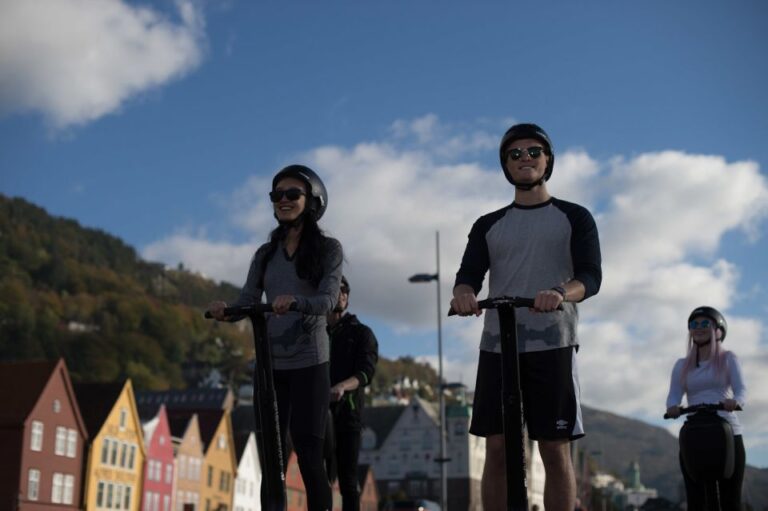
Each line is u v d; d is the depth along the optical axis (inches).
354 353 354.9
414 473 4170.8
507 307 178.9
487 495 207.2
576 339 206.8
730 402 293.6
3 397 2146.9
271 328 227.3
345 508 345.1
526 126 217.6
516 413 176.7
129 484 2443.4
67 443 2230.6
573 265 211.2
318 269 226.5
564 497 202.7
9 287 7436.0
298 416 222.7
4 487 2057.1
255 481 3228.3
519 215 216.8
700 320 306.5
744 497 357.7
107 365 7509.8
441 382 1595.7
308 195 231.3
